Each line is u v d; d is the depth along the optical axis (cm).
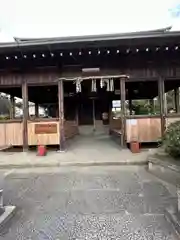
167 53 985
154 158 658
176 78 989
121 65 997
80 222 371
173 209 400
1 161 806
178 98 1322
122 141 969
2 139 1005
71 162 770
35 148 1020
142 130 978
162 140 782
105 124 1747
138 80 994
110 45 891
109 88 1006
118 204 440
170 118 978
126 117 982
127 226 354
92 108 1756
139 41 876
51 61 1000
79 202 455
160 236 322
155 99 1675
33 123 995
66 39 870
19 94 1429
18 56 958
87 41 870
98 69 996
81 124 1747
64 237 326
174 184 538
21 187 555
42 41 873
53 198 480
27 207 437
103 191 512
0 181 605
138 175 630
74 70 1004
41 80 1007
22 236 331
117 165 753
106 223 365
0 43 877
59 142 980
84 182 580
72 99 1736
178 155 643
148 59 995
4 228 356
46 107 1853
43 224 367
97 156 848
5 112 1368
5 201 467
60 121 984
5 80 1018
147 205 431
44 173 679
